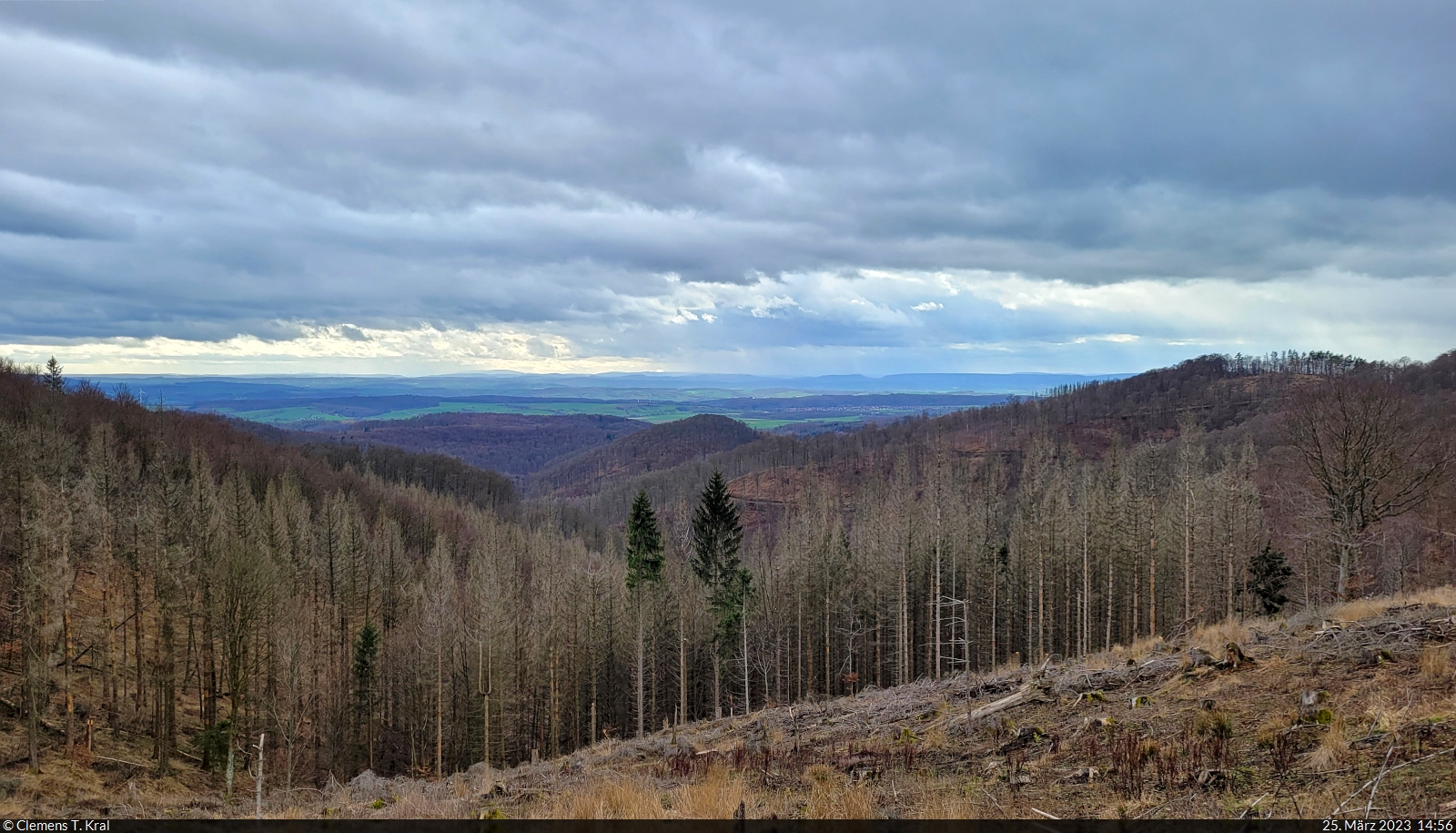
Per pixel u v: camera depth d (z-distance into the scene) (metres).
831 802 11.70
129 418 91.94
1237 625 20.08
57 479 41.88
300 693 46.22
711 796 12.85
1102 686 16.27
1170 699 14.16
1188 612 45.91
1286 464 45.53
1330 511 35.47
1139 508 50.94
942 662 58.81
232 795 32.31
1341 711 11.24
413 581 72.88
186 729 43.16
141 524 41.00
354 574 62.94
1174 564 56.19
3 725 34.53
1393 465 32.88
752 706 59.91
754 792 13.89
